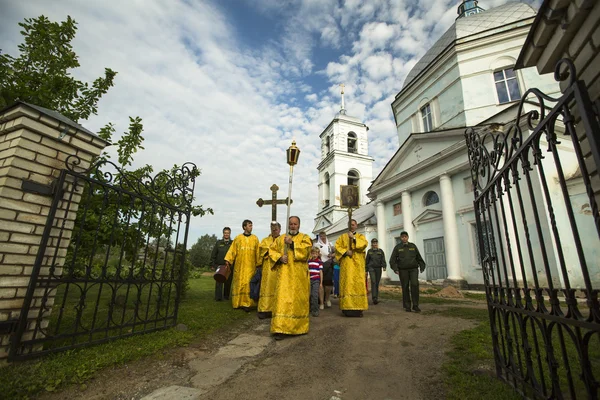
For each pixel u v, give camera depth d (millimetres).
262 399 2916
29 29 7230
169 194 5672
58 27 7371
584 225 10727
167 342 4293
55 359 3381
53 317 5434
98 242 6465
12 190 3393
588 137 1730
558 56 2545
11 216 3367
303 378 3395
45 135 3686
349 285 6734
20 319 3264
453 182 14953
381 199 19891
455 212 14531
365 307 6660
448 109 16891
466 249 13742
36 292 3514
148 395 2941
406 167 18000
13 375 2949
